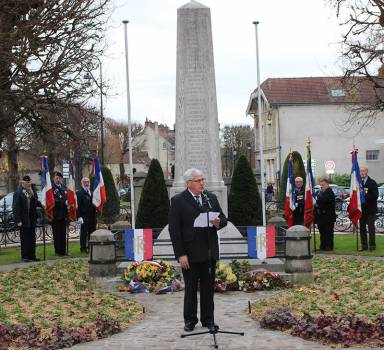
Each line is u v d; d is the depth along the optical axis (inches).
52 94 976.9
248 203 898.1
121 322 396.5
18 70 943.7
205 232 364.8
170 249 624.1
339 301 444.5
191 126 689.6
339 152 2219.5
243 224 895.1
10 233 1082.1
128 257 574.6
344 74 1334.9
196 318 370.9
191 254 363.9
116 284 539.2
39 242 981.8
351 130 2212.1
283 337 349.4
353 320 355.3
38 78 943.7
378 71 1412.4
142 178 1146.0
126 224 774.5
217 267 513.3
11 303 467.8
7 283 561.9
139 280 527.2
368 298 453.4
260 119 895.7
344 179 2102.6
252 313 418.0
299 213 784.3
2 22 906.1
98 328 366.0
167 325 390.0
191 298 367.6
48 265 681.6
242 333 355.9
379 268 603.8
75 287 540.1
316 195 788.6
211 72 692.7
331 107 2206.0
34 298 489.1
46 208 757.3
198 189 366.6
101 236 558.6
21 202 725.3
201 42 690.2
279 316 378.0
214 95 693.3
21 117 1002.7
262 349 324.8
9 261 738.2
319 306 428.5
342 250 768.9
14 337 350.6
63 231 783.7
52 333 358.3
